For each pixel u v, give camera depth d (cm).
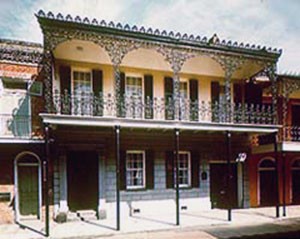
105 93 1334
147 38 1161
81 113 1236
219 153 1474
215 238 950
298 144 1398
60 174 1216
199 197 1427
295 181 1650
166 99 1409
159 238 952
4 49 1198
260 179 1570
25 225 1116
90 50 1205
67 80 1277
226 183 1496
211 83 1509
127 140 1327
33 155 1209
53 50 1123
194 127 1230
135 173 1354
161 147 1383
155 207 1346
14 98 1204
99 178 1263
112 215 1281
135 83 1396
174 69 1201
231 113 1340
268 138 1466
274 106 1384
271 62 1367
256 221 1191
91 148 1266
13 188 1173
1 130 1173
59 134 1225
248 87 1541
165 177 1377
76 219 1209
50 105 1077
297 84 1494
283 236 1021
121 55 1133
